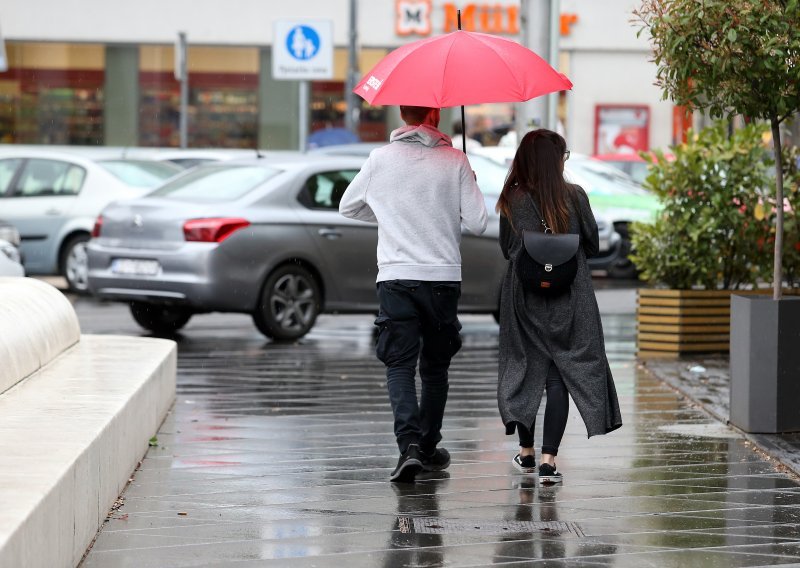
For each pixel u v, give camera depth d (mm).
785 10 20047
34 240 47562
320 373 28875
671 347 31422
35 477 12234
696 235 30609
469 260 35781
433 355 18297
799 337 20922
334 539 14812
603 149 96250
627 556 14125
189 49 96812
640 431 21609
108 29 96375
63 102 96875
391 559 14000
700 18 20375
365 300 35219
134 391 18000
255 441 20641
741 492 17219
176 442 20438
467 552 14289
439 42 17812
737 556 14125
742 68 20453
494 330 38906
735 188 30625
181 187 35125
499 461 19312
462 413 23656
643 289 31875
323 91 97250
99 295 34688
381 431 21672
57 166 48156
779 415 20922
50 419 15406
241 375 28422
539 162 18031
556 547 14500
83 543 13836
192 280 32875
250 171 34938
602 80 95875
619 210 54594
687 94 21734
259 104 97250
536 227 17969
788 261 30422
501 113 92812
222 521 15594
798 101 20734
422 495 17062
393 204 17812
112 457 15898
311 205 34562
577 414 23406
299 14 96750
